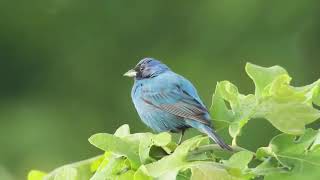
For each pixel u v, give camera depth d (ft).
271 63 61.62
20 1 64.90
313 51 61.93
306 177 16.15
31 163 56.90
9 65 64.64
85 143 58.80
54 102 62.80
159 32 64.59
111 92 62.80
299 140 16.58
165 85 27.76
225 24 62.95
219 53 62.49
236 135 17.46
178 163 15.37
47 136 58.90
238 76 61.57
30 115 61.98
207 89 61.36
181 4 64.18
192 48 63.67
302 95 16.48
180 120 27.20
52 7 64.80
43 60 64.39
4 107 62.69
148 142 16.57
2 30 64.69
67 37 64.49
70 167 17.42
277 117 16.33
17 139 58.34
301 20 61.93
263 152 16.56
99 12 64.75
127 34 64.59
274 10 61.98
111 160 16.78
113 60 64.08
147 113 28.19
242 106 17.62
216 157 17.34
